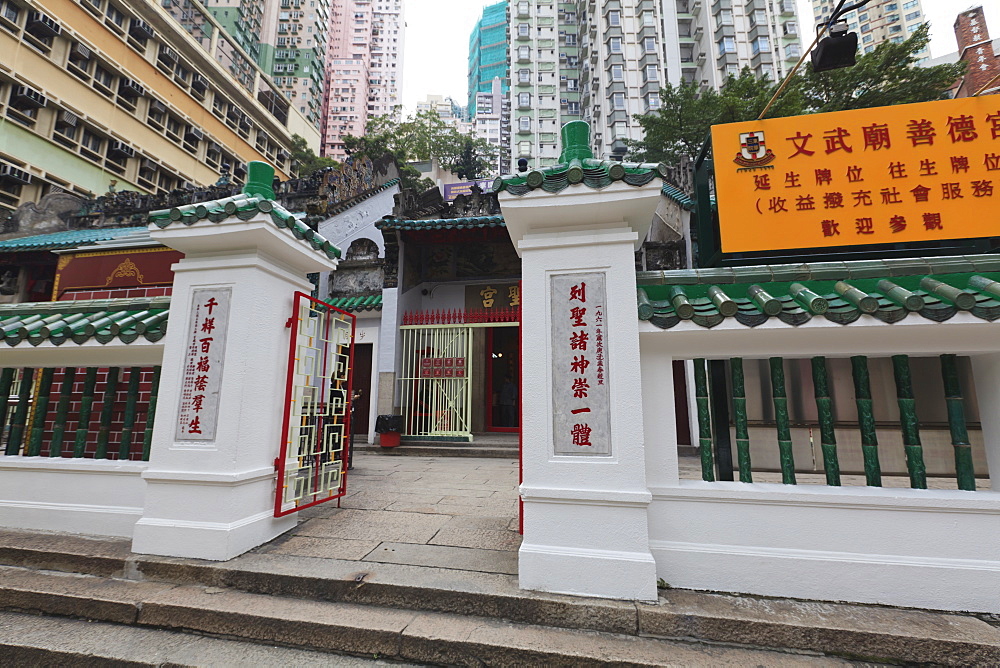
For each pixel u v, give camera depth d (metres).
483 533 3.76
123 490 3.67
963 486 2.81
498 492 5.33
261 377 3.59
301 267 4.12
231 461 3.28
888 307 2.64
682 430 8.89
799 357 3.06
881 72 13.74
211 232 3.42
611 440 2.83
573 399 2.92
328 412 4.70
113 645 2.50
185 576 3.02
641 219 3.07
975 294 2.62
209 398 3.40
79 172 17.20
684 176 10.55
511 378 11.57
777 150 4.15
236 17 38.38
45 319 4.10
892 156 3.97
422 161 29.09
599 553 2.71
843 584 2.66
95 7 18.22
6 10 15.15
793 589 2.70
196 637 2.61
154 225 3.50
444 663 2.37
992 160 3.79
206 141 24.22
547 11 40.59
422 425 9.41
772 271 3.17
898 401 2.94
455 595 2.69
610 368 2.89
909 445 2.88
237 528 3.24
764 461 3.43
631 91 33.84
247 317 3.46
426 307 11.42
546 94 39.31
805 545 2.74
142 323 3.69
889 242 3.86
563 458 2.86
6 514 3.79
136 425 5.29
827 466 2.93
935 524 2.66
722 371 3.33
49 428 5.45
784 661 2.27
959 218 3.77
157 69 21.16
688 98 17.73
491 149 32.47
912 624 2.39
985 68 19.36
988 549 2.60
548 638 2.42
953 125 3.90
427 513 4.38
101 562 3.16
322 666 2.35
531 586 2.72
